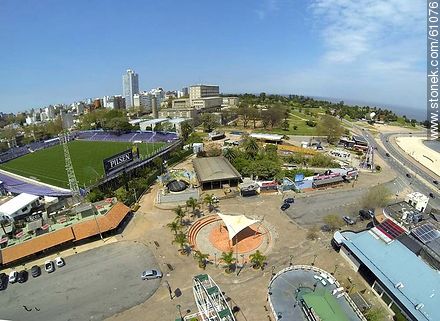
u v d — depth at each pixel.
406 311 49.34
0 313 54.41
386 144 188.00
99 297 57.31
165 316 52.25
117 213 83.12
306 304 50.72
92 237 76.62
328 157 138.50
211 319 49.00
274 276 59.06
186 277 61.88
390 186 112.69
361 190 105.81
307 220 84.00
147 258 68.44
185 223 82.62
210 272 63.06
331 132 182.38
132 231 80.00
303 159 137.12
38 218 83.75
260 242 73.75
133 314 53.03
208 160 128.62
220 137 199.25
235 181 108.75
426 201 75.12
